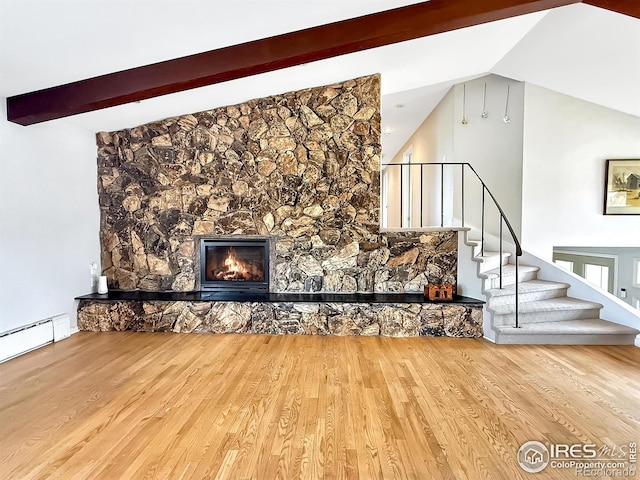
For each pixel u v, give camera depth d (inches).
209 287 182.2
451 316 160.6
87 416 95.6
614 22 132.2
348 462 77.6
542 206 210.4
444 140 232.7
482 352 142.5
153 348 146.3
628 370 125.3
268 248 179.0
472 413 97.4
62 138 159.5
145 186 180.4
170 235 180.7
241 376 120.4
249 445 83.4
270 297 169.8
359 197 174.4
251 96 169.9
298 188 175.6
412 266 176.1
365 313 161.9
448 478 72.9
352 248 175.5
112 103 131.0
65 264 161.9
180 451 81.1
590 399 105.0
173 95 149.9
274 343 152.6
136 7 92.1
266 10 104.5
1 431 88.6
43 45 102.7
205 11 99.0
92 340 155.9
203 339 157.4
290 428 90.3
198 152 177.8
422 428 90.4
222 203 178.1
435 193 255.9
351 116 173.8
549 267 193.2
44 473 73.8
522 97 207.5
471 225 218.5
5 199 133.6
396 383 115.3
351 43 118.6
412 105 247.9
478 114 215.6
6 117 133.8
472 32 144.3
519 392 109.3
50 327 151.0
